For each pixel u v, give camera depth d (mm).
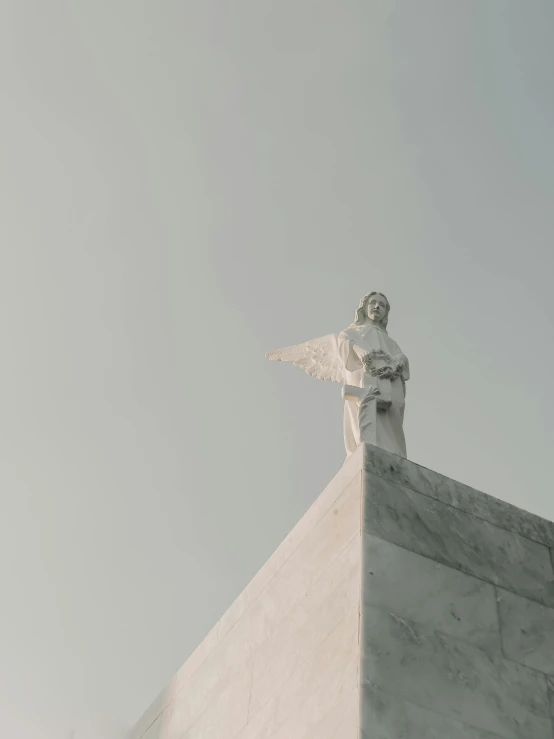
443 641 13133
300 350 19688
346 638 13055
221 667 16859
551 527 15477
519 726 12711
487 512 15070
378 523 14031
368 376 17078
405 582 13523
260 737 14172
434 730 12172
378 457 14867
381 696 12203
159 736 18469
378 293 18922
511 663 13312
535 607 14156
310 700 13227
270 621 15570
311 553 15031
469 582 13969
